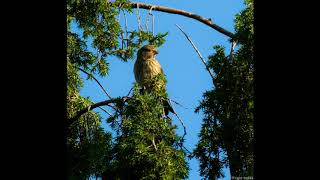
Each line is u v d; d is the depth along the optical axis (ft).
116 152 41.39
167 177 39.50
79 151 41.47
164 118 42.04
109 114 46.16
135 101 42.19
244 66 36.06
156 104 42.32
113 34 52.49
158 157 40.04
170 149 40.63
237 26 39.78
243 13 39.40
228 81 35.68
